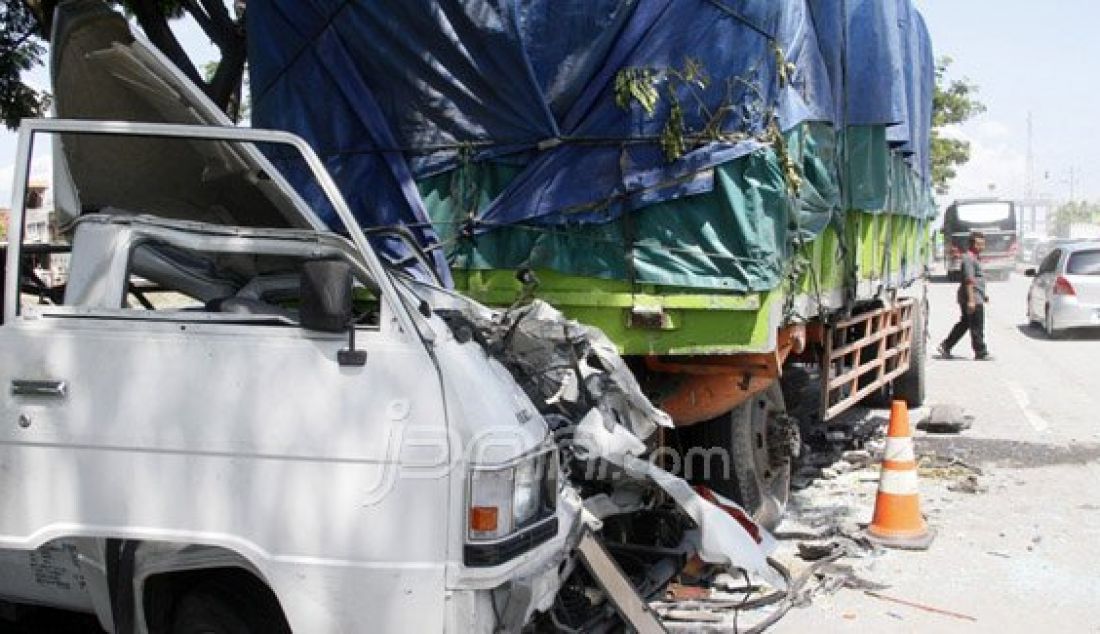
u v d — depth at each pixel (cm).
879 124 841
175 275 491
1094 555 709
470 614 374
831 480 912
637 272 600
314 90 651
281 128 658
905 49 1070
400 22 627
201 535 387
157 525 393
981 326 1778
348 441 379
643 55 596
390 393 382
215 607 406
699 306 600
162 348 403
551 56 607
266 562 381
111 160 493
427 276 592
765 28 600
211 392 393
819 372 832
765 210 598
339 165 645
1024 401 1341
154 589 416
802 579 630
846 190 822
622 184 597
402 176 630
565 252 609
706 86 593
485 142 621
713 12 594
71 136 478
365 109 638
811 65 695
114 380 403
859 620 590
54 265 528
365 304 507
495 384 417
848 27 827
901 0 1039
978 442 1080
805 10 684
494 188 626
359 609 375
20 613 536
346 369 386
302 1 653
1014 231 4294
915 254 1291
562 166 608
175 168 500
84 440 401
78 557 420
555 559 413
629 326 607
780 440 739
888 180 943
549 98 609
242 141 423
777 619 564
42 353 411
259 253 431
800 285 684
